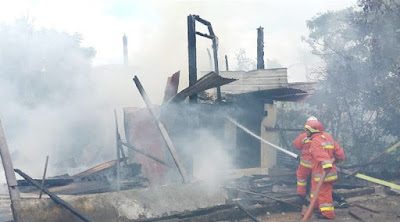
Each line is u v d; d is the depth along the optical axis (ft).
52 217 15.38
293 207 21.15
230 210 19.02
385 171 30.17
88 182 22.74
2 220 17.56
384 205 21.88
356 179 28.07
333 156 19.10
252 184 25.64
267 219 19.39
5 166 15.79
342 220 18.89
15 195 15.33
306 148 19.84
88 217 15.53
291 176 29.01
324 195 18.93
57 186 21.90
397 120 35.14
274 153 32.94
